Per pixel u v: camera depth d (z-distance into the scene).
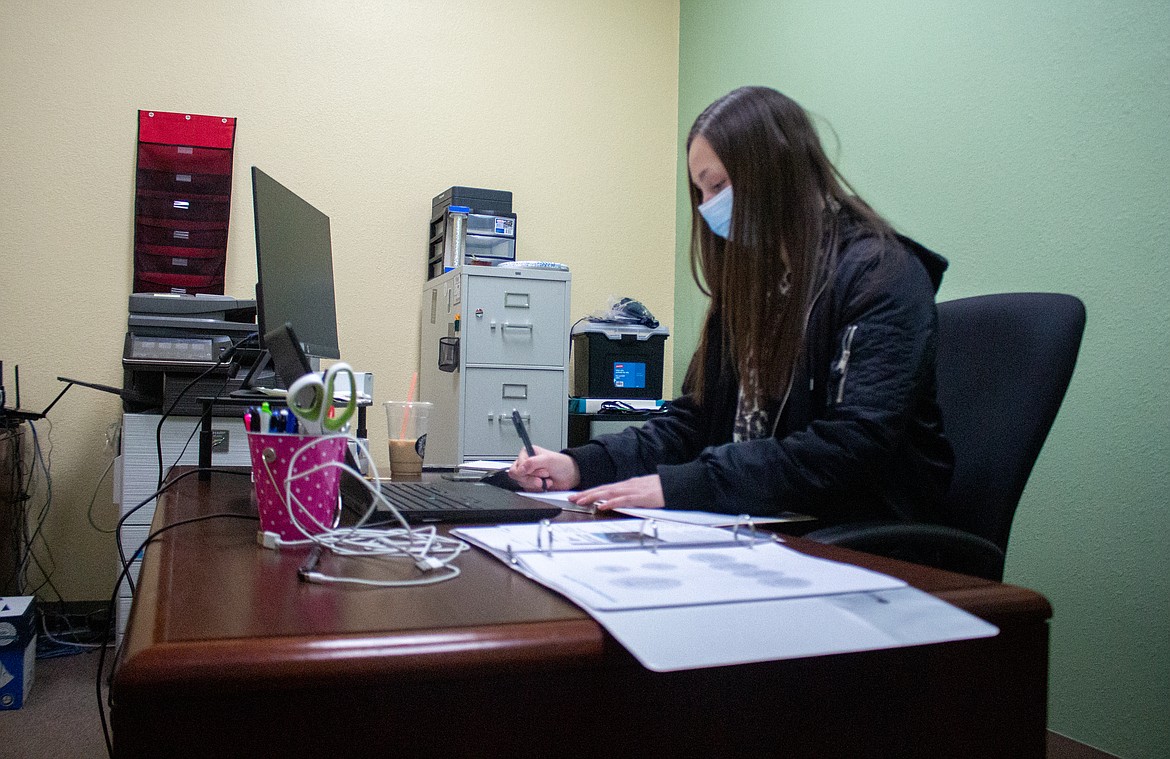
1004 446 1.08
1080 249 1.79
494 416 2.70
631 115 3.45
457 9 3.23
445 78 3.21
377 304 3.12
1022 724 0.54
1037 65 1.89
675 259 3.49
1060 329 1.08
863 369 0.98
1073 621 1.79
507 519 0.87
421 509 0.84
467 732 0.42
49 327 2.81
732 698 0.47
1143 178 1.66
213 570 0.58
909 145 2.28
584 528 0.77
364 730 0.41
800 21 2.75
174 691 0.38
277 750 0.39
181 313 2.30
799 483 0.91
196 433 2.27
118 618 2.23
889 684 0.51
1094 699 1.74
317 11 3.07
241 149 2.99
